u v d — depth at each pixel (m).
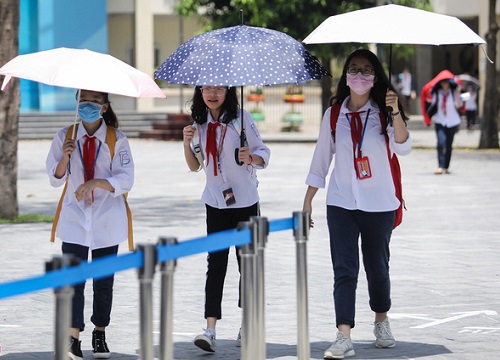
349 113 14.50
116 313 17.36
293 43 14.52
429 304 17.89
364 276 20.45
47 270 9.27
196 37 14.55
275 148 59.69
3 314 17.38
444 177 41.06
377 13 14.48
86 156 14.36
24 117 70.19
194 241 10.27
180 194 35.81
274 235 26.16
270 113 85.50
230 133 14.95
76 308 14.00
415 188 37.09
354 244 14.52
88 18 76.31
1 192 29.11
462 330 16.00
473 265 21.73
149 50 79.31
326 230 27.05
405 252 23.45
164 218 29.41
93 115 14.07
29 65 13.45
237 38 14.24
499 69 79.06
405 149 14.41
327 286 19.53
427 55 87.19
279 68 13.99
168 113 74.94
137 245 9.77
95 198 14.39
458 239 25.39
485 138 56.78
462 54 87.81
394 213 14.66
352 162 14.45
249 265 11.20
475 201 33.16
